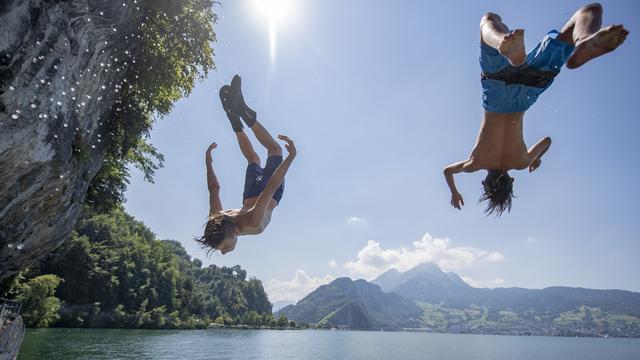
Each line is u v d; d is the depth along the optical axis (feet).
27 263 47.85
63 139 34.60
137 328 306.76
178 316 391.04
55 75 30.58
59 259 266.57
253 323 584.81
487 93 13.00
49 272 262.47
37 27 27.40
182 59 55.42
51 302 200.95
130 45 45.39
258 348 218.18
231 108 18.66
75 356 110.93
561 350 411.34
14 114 26.21
